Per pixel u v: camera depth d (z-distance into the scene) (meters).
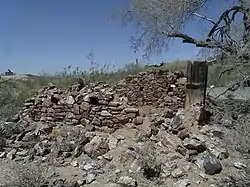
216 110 6.20
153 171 5.08
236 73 5.32
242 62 4.96
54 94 7.00
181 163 5.20
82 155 5.93
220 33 6.66
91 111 6.43
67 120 6.70
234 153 5.22
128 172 5.20
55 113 6.84
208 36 6.96
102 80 8.45
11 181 5.18
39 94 7.29
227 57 5.55
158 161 5.23
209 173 4.92
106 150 5.80
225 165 5.02
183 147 5.39
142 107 6.31
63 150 6.05
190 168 5.07
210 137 5.50
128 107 6.29
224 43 5.89
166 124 5.89
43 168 5.57
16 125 7.06
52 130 6.72
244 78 4.95
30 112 7.29
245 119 5.36
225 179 4.77
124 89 6.53
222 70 6.34
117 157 5.59
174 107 6.20
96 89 6.84
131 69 9.13
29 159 6.08
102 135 6.14
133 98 6.38
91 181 5.17
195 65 6.05
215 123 5.89
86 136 6.20
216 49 6.08
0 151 6.49
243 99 6.46
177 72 6.43
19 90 10.34
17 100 9.27
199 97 6.04
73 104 6.68
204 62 6.05
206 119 5.93
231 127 5.77
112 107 6.28
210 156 5.15
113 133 6.14
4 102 9.02
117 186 4.91
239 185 4.60
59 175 5.40
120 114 6.24
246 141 5.07
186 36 7.75
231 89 6.25
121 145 5.82
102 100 6.40
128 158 5.43
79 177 5.31
